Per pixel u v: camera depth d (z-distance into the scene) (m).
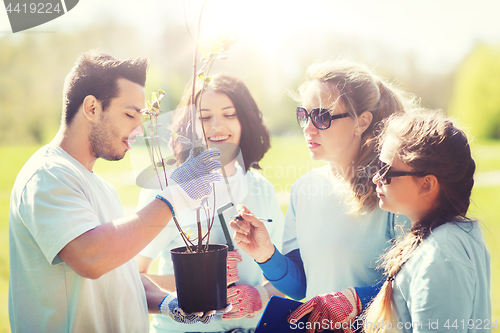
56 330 1.11
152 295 1.40
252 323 1.54
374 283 1.36
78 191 1.10
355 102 1.40
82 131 1.19
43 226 1.01
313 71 1.47
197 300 1.10
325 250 1.41
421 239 1.12
